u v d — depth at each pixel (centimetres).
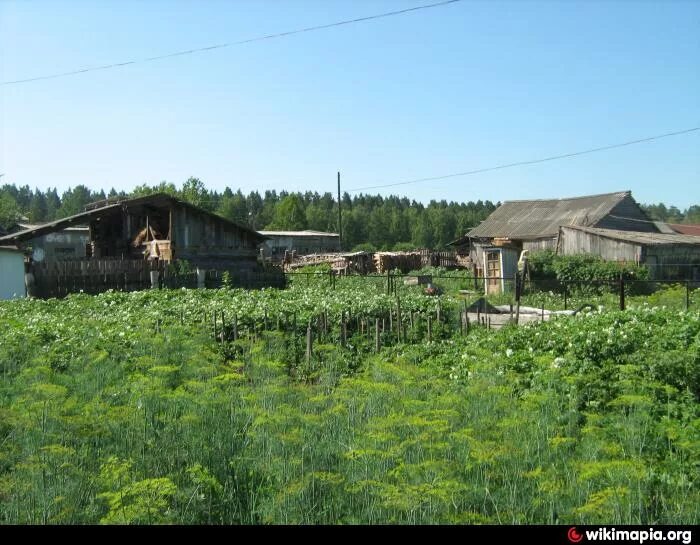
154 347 1049
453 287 3114
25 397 754
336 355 1181
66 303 1922
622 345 955
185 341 1091
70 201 12269
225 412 745
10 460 648
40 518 559
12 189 14488
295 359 1235
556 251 3625
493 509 557
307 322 1350
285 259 5000
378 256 4703
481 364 924
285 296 2023
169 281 2509
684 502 536
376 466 595
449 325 1443
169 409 731
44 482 576
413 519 520
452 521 512
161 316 1477
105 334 1226
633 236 3359
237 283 2809
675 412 737
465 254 5222
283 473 593
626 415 736
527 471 594
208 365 948
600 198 4519
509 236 4419
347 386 835
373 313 1461
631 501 532
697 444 617
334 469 630
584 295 2609
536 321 1402
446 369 1058
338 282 3141
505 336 1148
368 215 10488
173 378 908
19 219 7188
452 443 619
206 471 592
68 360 1079
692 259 3341
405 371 864
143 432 693
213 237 3119
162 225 3131
